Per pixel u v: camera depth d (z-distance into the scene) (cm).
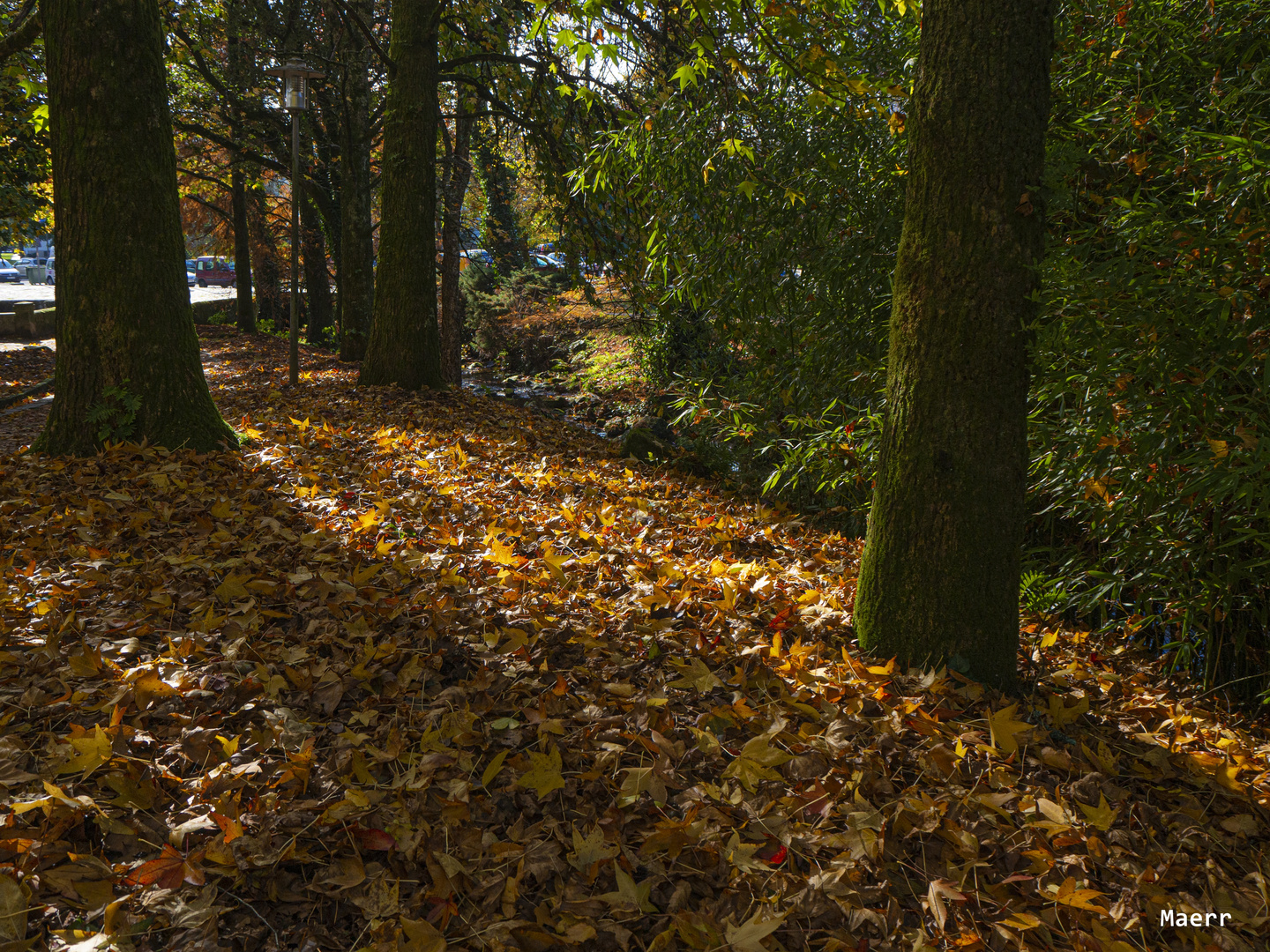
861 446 479
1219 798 275
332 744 244
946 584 312
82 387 546
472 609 331
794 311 603
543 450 788
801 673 303
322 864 203
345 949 184
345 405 856
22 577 329
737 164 549
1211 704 382
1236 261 277
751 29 430
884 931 198
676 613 355
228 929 184
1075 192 339
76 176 534
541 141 1101
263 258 2748
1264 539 316
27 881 182
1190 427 305
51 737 229
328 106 1652
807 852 221
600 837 217
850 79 445
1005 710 271
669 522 566
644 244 926
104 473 493
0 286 3094
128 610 312
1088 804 256
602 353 1459
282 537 396
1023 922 202
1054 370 329
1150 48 377
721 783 246
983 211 295
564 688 275
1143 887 221
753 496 744
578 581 382
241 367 1365
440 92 1426
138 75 541
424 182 978
